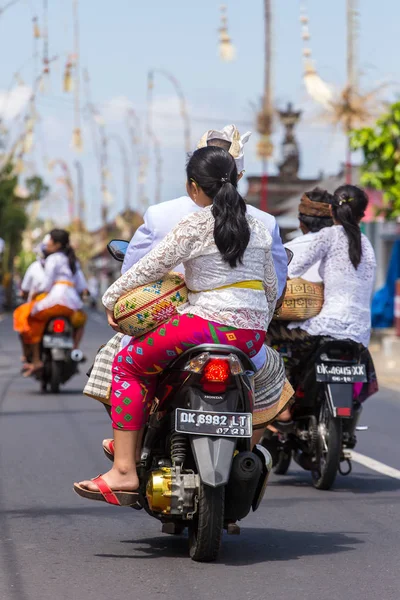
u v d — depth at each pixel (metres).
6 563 7.90
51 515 9.70
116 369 7.85
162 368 7.68
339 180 48.34
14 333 48.66
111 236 108.94
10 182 80.88
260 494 8.02
